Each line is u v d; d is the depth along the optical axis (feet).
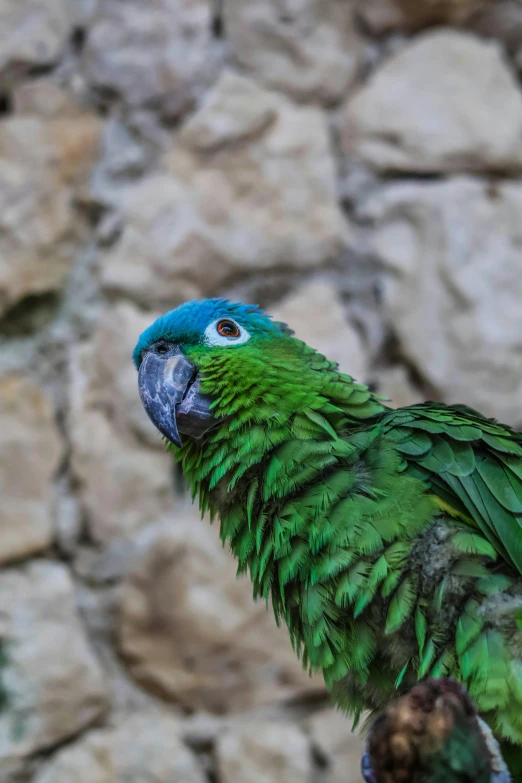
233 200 12.09
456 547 5.95
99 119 12.42
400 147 12.33
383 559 6.01
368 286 11.93
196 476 7.17
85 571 10.85
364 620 6.13
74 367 11.53
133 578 10.77
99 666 10.53
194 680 10.50
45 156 12.13
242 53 12.67
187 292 11.82
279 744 10.30
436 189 12.10
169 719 10.40
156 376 7.17
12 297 11.63
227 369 6.97
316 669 6.86
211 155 12.28
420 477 6.29
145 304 11.75
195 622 10.58
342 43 12.71
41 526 10.94
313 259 11.98
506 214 12.00
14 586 10.69
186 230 11.94
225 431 6.89
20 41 12.59
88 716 10.34
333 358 11.57
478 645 5.72
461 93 12.50
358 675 6.26
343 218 12.16
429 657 5.80
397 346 11.72
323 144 12.37
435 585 5.92
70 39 12.67
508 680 5.63
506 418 11.36
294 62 12.66
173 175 12.21
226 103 12.43
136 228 11.96
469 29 12.73
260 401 6.83
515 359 11.46
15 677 10.32
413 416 6.62
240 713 10.46
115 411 11.28
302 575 6.38
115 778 10.11
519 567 5.99
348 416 6.81
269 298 11.86
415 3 12.69
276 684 10.54
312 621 6.30
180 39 12.66
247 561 6.97
